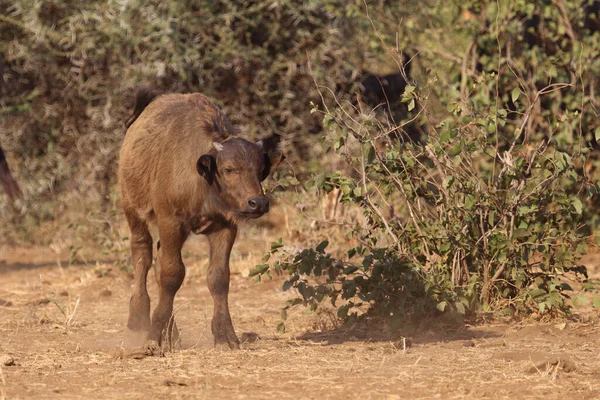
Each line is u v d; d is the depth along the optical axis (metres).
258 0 28.41
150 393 9.84
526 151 15.38
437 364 11.45
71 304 18.11
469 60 24.17
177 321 15.95
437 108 24.53
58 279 21.81
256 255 23.17
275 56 28.97
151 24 27.16
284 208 26.00
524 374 10.73
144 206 13.69
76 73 28.44
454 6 24.22
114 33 27.25
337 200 21.14
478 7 23.72
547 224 14.95
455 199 14.82
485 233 14.80
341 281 14.45
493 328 14.16
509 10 22.41
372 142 14.40
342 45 28.52
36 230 28.25
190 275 21.61
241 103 28.86
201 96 13.70
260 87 28.64
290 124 28.69
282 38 28.84
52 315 16.78
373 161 14.90
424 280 14.12
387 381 10.44
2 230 28.25
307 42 28.64
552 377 10.46
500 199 14.81
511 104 22.67
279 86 28.69
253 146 12.35
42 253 26.42
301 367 11.28
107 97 28.14
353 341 13.55
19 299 18.89
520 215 14.78
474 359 11.76
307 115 28.94
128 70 27.61
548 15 22.53
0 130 29.00
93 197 28.28
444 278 14.37
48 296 19.27
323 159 26.56
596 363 11.47
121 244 23.92
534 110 21.70
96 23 27.78
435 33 25.66
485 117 15.23
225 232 12.93
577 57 21.84
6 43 28.70
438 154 14.92
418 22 27.53
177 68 27.17
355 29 28.50
